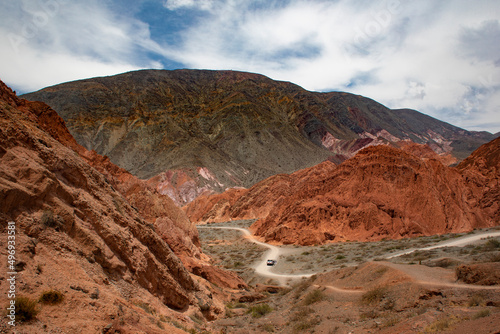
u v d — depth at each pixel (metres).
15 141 14.80
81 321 10.96
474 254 31.47
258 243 71.38
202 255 43.28
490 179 73.69
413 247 46.56
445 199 68.56
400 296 18.73
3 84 24.73
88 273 13.96
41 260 12.45
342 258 46.91
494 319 12.38
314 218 70.12
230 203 135.62
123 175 57.06
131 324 12.70
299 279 39.06
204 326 19.75
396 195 69.75
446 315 14.66
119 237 17.11
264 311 24.50
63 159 16.92
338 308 20.38
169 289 19.83
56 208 14.63
